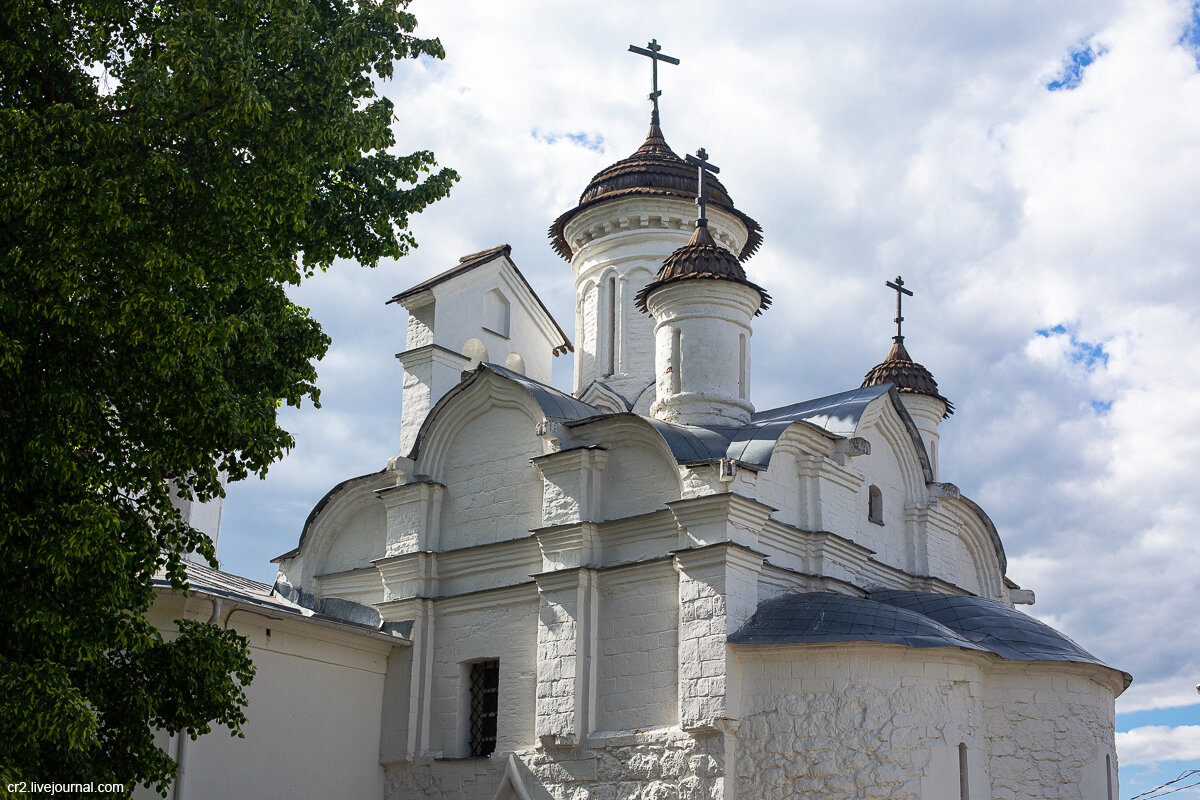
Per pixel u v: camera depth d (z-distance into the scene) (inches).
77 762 589.9
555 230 1358.3
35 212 576.4
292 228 702.5
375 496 1127.0
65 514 566.3
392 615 1056.2
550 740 930.1
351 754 1002.7
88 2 641.0
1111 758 925.2
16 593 561.0
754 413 1090.1
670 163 1312.7
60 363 604.1
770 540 937.5
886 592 1003.9
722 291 1048.8
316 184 732.0
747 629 877.8
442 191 789.9
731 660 864.9
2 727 522.3
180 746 882.8
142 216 613.6
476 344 1238.3
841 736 831.1
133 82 631.8
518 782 940.0
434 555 1056.2
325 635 993.5
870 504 1072.8
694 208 1277.1
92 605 586.6
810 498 986.7
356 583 1121.4
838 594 922.7
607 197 1283.2
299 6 690.8
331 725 991.6
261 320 701.9
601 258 1296.8
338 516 1155.9
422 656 1036.5
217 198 635.5
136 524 617.3
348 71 690.8
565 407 1043.3
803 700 845.2
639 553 942.4
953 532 1155.3
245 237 669.9
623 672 920.3
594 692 928.9
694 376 1036.5
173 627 900.0
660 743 879.7
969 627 936.3
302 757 964.6
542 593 967.6
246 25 661.3
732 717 854.5
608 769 901.2
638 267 1274.6
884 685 842.8
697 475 917.8
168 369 590.6
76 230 585.6
